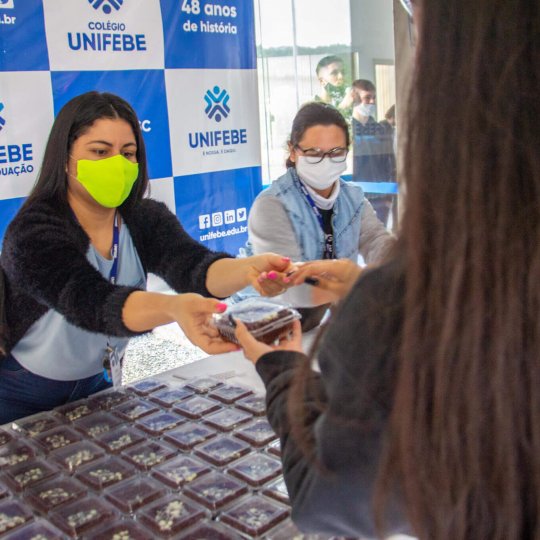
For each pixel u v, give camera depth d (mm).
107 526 1011
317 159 2080
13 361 1606
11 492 1115
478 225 529
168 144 2768
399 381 572
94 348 1618
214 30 2852
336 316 655
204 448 1226
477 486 562
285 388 806
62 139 1489
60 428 1330
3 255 1498
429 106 563
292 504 716
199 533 984
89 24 2445
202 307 1307
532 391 533
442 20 556
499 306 526
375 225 2367
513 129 523
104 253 1642
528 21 521
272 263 1602
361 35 3838
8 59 2270
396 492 601
